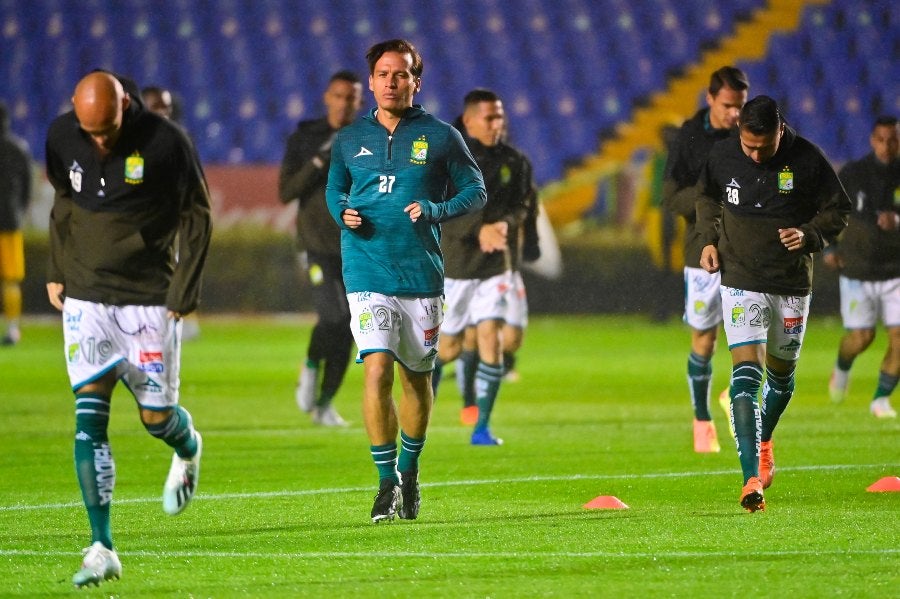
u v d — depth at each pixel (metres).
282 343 73.88
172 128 19.91
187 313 20.14
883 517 24.08
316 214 40.00
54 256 20.70
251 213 89.88
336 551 21.16
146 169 19.67
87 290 19.88
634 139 100.50
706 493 27.41
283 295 90.62
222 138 101.06
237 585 18.73
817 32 103.94
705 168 26.20
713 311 33.62
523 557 20.59
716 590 18.25
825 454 33.28
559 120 102.00
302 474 30.52
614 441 36.69
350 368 62.25
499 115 37.22
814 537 22.06
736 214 25.69
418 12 107.50
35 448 35.03
